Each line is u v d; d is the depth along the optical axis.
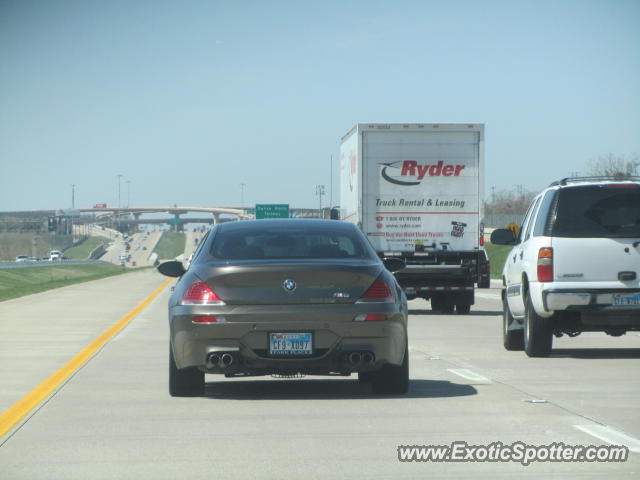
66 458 14.97
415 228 53.31
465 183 53.31
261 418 18.38
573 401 20.22
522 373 25.31
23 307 61.56
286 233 21.66
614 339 36.06
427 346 34.03
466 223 53.31
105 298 75.38
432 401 20.27
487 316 52.34
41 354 31.77
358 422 17.83
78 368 27.55
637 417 18.22
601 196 27.97
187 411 19.31
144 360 29.83
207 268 20.45
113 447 15.77
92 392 22.30
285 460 14.67
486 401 20.23
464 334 39.66
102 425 17.80
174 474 13.85
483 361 28.55
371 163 53.25
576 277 27.75
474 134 53.22
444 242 53.38
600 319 27.80
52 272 189.62
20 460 14.86
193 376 21.08
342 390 22.19
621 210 27.91
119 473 13.94
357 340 19.98
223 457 14.92
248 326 19.83
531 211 31.02
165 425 17.73
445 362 28.38
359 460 14.65
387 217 53.31
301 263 20.08
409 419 18.09
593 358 29.11
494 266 155.88
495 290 92.69
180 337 20.33
